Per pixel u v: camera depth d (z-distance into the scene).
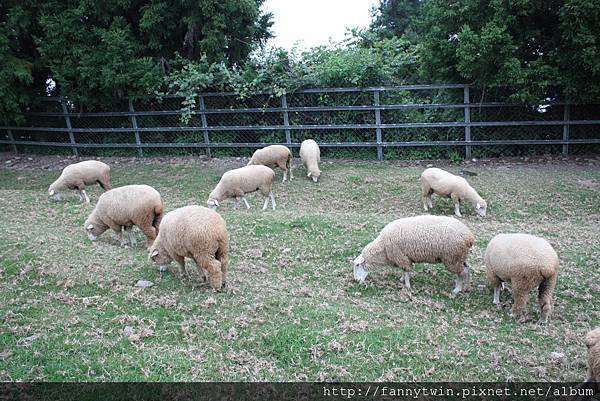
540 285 5.37
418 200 9.91
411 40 15.94
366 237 7.82
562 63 10.41
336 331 5.16
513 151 12.01
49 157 14.75
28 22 13.32
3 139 15.72
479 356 4.80
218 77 13.26
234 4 13.39
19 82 13.98
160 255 6.23
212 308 5.57
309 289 6.16
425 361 4.71
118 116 14.41
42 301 5.66
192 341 4.95
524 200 9.45
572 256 7.06
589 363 4.05
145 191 7.12
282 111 12.95
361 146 12.67
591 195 9.42
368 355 4.79
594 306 5.80
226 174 9.12
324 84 12.90
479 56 10.59
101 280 6.14
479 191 9.90
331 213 9.20
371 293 6.18
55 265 6.46
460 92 12.06
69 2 13.43
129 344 4.87
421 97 12.62
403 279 6.43
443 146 12.28
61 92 13.95
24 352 4.67
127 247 7.41
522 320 5.46
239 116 13.59
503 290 6.20
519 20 10.76
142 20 13.13
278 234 7.98
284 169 11.23
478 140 12.12
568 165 11.03
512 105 11.61
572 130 11.62
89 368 4.47
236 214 9.02
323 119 13.02
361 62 12.45
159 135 14.22
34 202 9.97
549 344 5.03
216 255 5.95
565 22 9.92
